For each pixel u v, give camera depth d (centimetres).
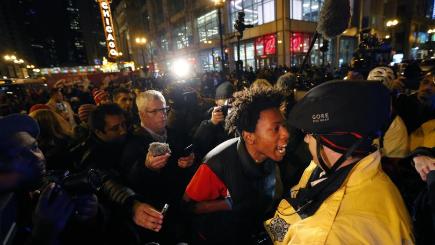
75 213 85
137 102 208
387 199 70
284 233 94
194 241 143
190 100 354
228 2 2388
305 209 83
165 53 4094
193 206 133
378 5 2828
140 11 4869
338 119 72
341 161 75
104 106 186
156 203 159
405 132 208
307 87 354
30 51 8794
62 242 86
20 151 69
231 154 128
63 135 242
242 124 116
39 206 72
